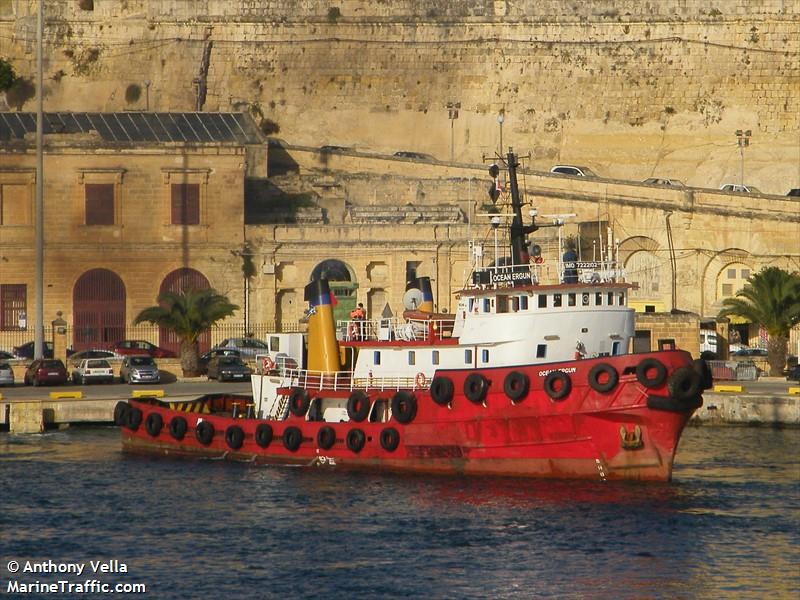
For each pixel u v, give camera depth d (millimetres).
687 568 192750
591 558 197125
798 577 189125
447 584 186875
